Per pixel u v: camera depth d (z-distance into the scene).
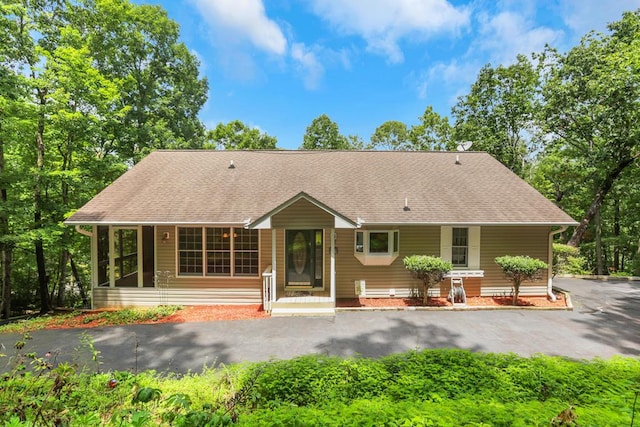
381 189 11.45
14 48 10.73
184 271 10.12
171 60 21.09
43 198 12.07
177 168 12.52
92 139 12.81
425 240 10.39
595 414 2.76
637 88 13.30
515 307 9.19
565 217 10.16
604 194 16.17
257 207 10.27
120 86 14.48
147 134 16.86
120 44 15.86
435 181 12.05
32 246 12.27
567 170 17.70
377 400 3.42
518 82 19.17
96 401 3.44
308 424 2.62
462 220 9.93
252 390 3.57
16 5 10.30
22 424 2.52
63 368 3.25
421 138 31.16
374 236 10.10
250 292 10.02
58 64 11.01
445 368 4.18
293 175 12.30
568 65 16.22
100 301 9.94
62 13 13.09
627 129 14.42
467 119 21.84
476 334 7.28
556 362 4.23
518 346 6.61
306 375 4.09
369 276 10.32
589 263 20.28
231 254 10.06
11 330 7.79
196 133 24.67
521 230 10.55
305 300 8.98
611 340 6.90
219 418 2.45
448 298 10.22
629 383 3.62
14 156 12.49
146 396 2.49
